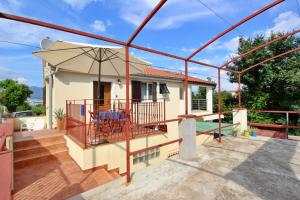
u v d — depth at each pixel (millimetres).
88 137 4723
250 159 3674
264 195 2352
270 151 4223
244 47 11156
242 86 11961
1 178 1502
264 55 10195
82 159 4027
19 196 3033
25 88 19172
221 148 4477
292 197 2305
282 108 10273
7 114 9406
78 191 3211
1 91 18328
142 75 8609
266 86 10586
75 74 6871
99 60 4930
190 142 3734
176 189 2514
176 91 10930
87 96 7133
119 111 5309
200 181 2738
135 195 2375
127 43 2688
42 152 4801
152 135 5539
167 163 3477
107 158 4406
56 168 4203
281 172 3055
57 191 3209
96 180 3637
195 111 13148
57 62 4902
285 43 9859
